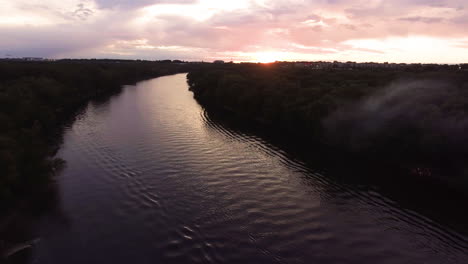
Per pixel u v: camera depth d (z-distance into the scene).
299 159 45.84
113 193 32.97
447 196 35.12
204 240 25.50
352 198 34.06
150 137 53.44
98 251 23.80
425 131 40.88
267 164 43.19
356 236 27.00
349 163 44.69
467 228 28.88
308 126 56.50
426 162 41.06
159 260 23.00
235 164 42.53
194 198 32.38
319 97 60.41
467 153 37.12
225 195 33.41
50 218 28.06
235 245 25.00
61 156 43.41
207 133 57.88
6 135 35.09
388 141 45.16
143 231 26.48
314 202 32.78
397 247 25.75
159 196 32.59
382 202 33.34
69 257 23.05
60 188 33.81
